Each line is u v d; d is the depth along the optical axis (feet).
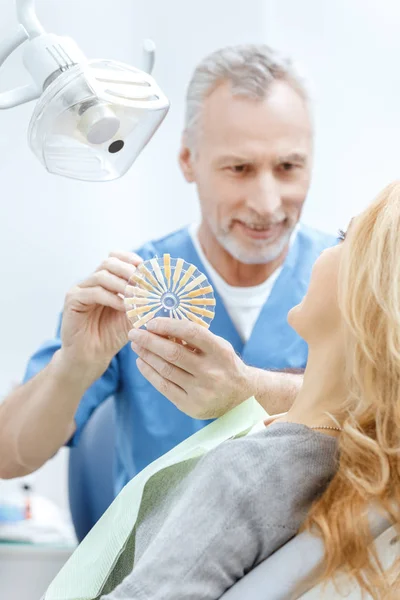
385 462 3.33
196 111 6.64
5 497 8.16
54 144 4.26
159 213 9.53
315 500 3.44
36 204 9.37
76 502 6.86
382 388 3.43
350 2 9.40
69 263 9.46
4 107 4.30
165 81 9.48
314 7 9.43
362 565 3.21
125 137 4.35
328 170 9.45
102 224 9.48
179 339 4.86
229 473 3.39
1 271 9.37
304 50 9.46
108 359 5.76
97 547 4.21
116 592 3.33
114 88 4.11
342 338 3.67
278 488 3.38
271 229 6.55
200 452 4.19
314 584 3.29
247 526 3.35
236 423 4.31
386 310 3.38
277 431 3.53
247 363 6.96
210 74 6.54
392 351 3.34
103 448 6.87
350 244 3.53
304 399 3.78
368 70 9.43
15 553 7.73
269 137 6.36
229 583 3.36
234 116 6.40
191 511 3.38
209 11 9.45
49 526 7.97
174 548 3.33
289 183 6.54
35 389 6.19
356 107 9.45
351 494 3.34
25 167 9.31
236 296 7.00
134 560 4.00
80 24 9.36
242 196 6.46
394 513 3.29
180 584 3.29
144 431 6.75
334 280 3.71
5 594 7.70
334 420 3.58
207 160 6.56
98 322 5.64
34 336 9.44
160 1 9.41
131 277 4.74
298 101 6.48
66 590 4.17
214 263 7.03
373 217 3.52
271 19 9.46
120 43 9.43
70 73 4.11
